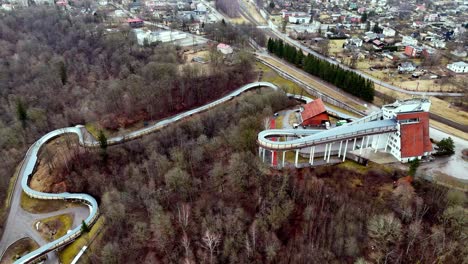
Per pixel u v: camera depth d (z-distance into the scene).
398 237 75.88
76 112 154.25
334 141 96.19
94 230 96.94
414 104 100.75
